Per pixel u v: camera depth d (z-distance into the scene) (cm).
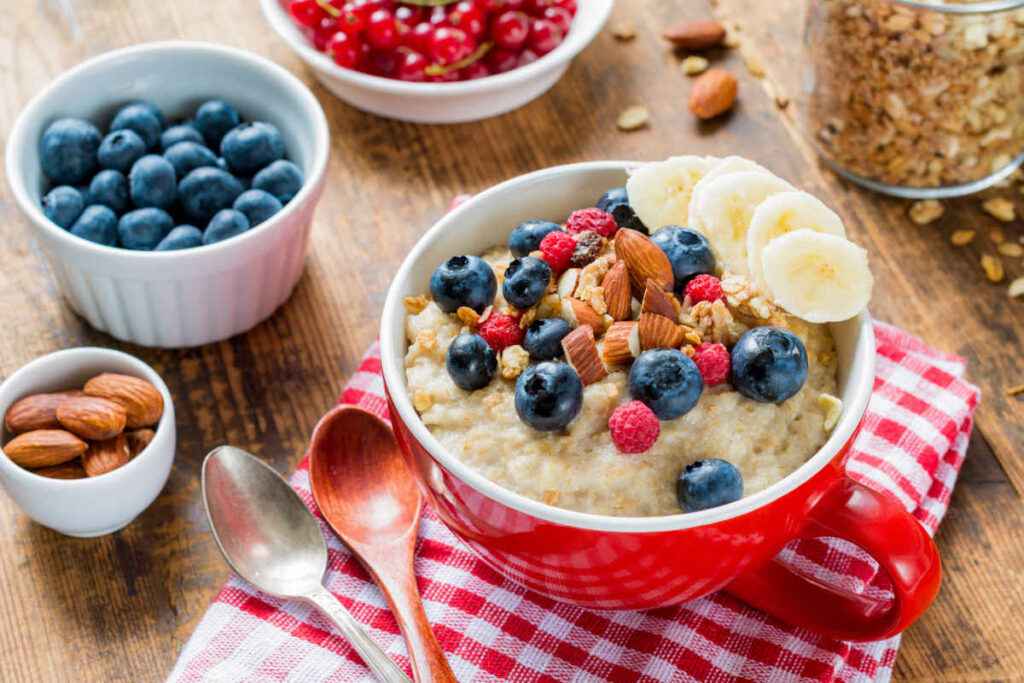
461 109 71
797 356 51
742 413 51
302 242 64
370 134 72
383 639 55
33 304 66
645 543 49
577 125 72
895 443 59
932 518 58
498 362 52
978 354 64
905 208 69
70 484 57
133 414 59
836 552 57
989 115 67
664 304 52
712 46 75
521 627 56
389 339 53
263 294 64
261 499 58
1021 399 63
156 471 59
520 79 70
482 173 70
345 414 59
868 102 68
